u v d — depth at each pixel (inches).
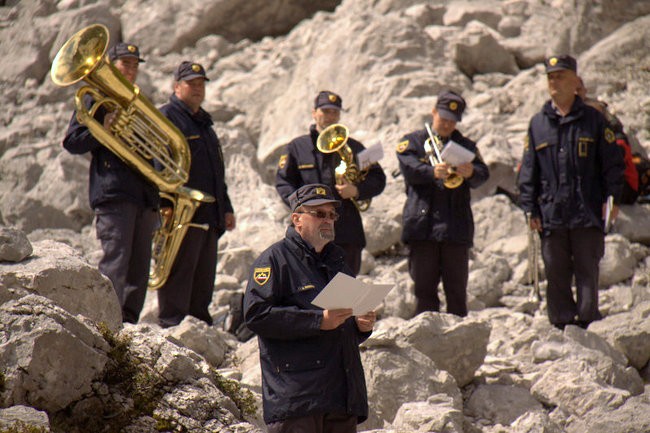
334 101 1138.0
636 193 1539.1
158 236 1121.4
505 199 1567.4
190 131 1143.6
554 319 1197.7
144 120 1046.4
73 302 786.8
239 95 2058.3
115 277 1024.2
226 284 1365.7
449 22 2199.8
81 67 981.2
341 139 1114.7
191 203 1098.7
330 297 617.3
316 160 1130.0
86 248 1627.7
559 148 1177.4
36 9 2266.2
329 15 2244.1
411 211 1160.8
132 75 1100.5
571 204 1163.9
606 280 1385.3
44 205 1700.3
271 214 1626.5
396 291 1283.2
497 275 1402.6
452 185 1121.4
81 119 999.6
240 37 2340.1
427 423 826.2
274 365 641.6
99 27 993.5
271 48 2251.5
